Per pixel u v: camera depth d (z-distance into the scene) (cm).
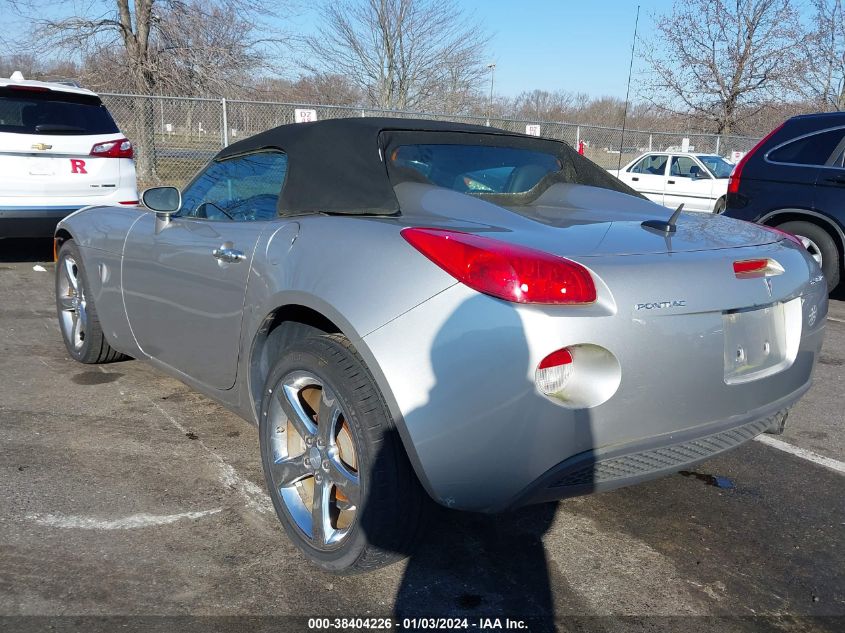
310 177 284
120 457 331
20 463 321
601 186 332
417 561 260
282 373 253
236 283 285
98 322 425
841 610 239
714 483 328
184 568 248
